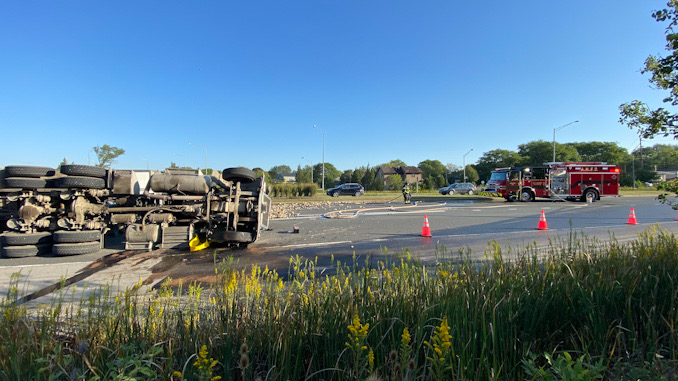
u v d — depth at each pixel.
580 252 4.30
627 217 15.05
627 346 2.61
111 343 2.40
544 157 89.75
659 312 2.88
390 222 14.12
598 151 89.56
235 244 8.92
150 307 2.86
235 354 2.35
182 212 8.52
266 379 2.11
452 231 11.41
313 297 2.91
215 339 2.44
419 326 2.32
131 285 5.54
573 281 3.18
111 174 8.49
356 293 2.95
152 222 8.45
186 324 2.64
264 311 2.77
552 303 2.83
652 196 33.69
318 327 2.56
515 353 2.31
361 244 9.15
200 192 8.73
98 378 1.90
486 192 28.52
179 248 8.73
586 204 23.58
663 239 4.77
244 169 8.59
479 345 2.35
